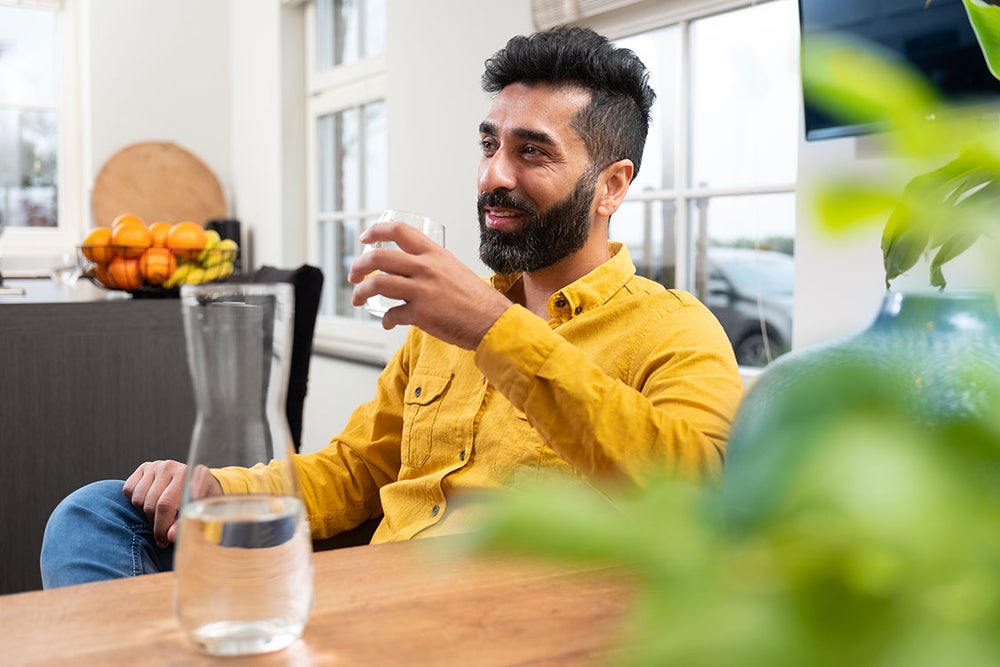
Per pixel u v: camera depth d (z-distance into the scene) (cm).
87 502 119
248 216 499
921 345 41
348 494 140
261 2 471
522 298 143
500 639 60
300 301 227
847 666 17
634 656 17
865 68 22
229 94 518
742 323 217
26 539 209
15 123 504
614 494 94
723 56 217
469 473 125
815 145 170
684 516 19
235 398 58
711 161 222
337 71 422
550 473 118
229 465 57
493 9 276
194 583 56
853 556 18
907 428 19
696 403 109
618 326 125
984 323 42
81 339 212
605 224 137
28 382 208
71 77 512
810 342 43
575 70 129
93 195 484
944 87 133
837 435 20
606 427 94
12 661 56
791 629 17
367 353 395
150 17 499
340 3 420
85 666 55
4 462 206
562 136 128
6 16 500
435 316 95
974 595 17
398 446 143
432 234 111
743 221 214
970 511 18
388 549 80
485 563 75
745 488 21
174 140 508
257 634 56
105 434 216
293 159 454
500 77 133
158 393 221
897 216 27
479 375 130
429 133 312
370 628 62
